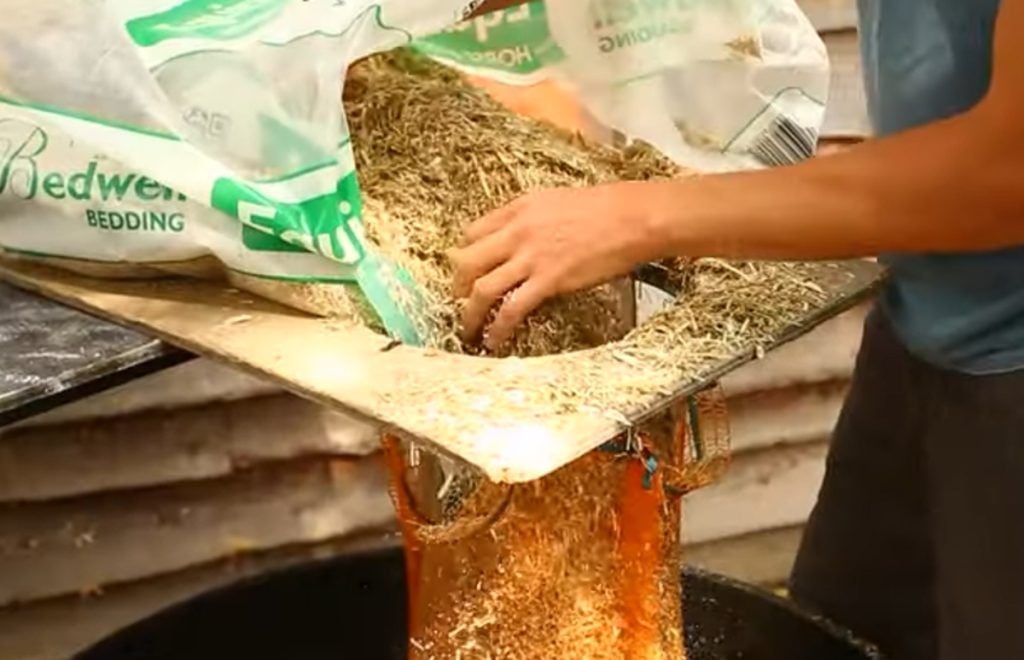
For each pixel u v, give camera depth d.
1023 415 1.92
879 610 2.26
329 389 1.60
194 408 2.54
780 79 1.98
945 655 2.09
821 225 1.70
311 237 1.70
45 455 2.50
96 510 2.55
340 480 2.65
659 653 1.84
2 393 1.71
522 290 1.71
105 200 1.74
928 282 1.94
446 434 1.54
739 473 2.90
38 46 1.71
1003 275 1.88
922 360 2.02
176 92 1.71
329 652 2.31
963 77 1.82
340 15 1.71
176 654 2.19
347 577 2.29
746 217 1.71
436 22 1.75
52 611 2.59
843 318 2.83
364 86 2.03
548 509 1.79
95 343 1.78
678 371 1.65
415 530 1.75
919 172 1.68
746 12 1.96
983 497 1.98
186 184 1.70
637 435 1.74
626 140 2.03
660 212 1.71
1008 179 1.66
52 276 1.80
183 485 2.58
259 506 2.63
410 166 1.95
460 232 1.88
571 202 1.73
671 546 1.87
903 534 2.19
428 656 1.82
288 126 1.70
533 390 1.60
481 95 2.06
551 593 1.81
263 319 1.73
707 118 1.99
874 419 2.15
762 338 1.73
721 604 2.28
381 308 1.74
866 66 1.93
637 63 1.99
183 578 2.63
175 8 1.76
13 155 1.75
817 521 2.30
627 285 1.92
